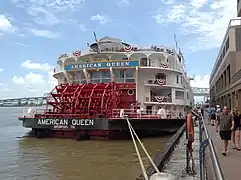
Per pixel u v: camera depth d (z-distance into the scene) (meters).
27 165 16.25
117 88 29.89
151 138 26.36
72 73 34.28
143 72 31.84
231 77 34.22
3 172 14.65
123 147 21.48
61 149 21.19
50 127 26.39
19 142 25.33
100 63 31.39
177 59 36.31
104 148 21.17
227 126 12.17
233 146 14.01
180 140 19.78
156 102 31.27
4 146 23.11
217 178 2.98
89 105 27.45
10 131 38.75
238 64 34.00
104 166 15.53
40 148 21.88
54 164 16.36
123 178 13.09
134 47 33.69
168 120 27.23
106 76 32.56
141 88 31.62
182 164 11.90
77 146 22.27
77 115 27.03
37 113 29.31
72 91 30.62
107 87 29.14
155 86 31.61
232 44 34.62
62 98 30.23
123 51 34.12
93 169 14.95
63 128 25.92
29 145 23.47
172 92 32.69
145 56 33.44
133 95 31.12
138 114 27.27
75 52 35.41
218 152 13.02
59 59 36.62
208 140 5.43
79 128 25.34
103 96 27.98
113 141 24.41
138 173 13.87
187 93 44.41
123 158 17.52
